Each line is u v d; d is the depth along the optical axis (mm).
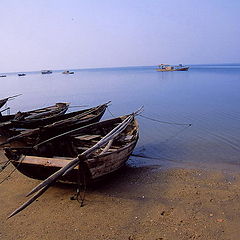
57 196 8352
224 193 8273
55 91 57188
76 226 6711
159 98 35688
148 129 18141
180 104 29281
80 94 48031
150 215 7145
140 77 99875
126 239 6133
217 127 17812
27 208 7645
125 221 6879
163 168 10703
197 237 6109
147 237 6180
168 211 7320
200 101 30578
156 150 13250
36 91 58719
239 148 13102
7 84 94125
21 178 9914
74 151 10867
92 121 15219
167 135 16297
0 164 11594
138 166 11039
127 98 38031
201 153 12539
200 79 69125
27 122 14289
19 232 6523
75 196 8312
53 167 7895
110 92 48625
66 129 12562
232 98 31750
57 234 6398
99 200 8062
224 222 6676
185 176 9789
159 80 74688
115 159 9070
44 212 7410
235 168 10469
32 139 11203
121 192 8609
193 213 7160
